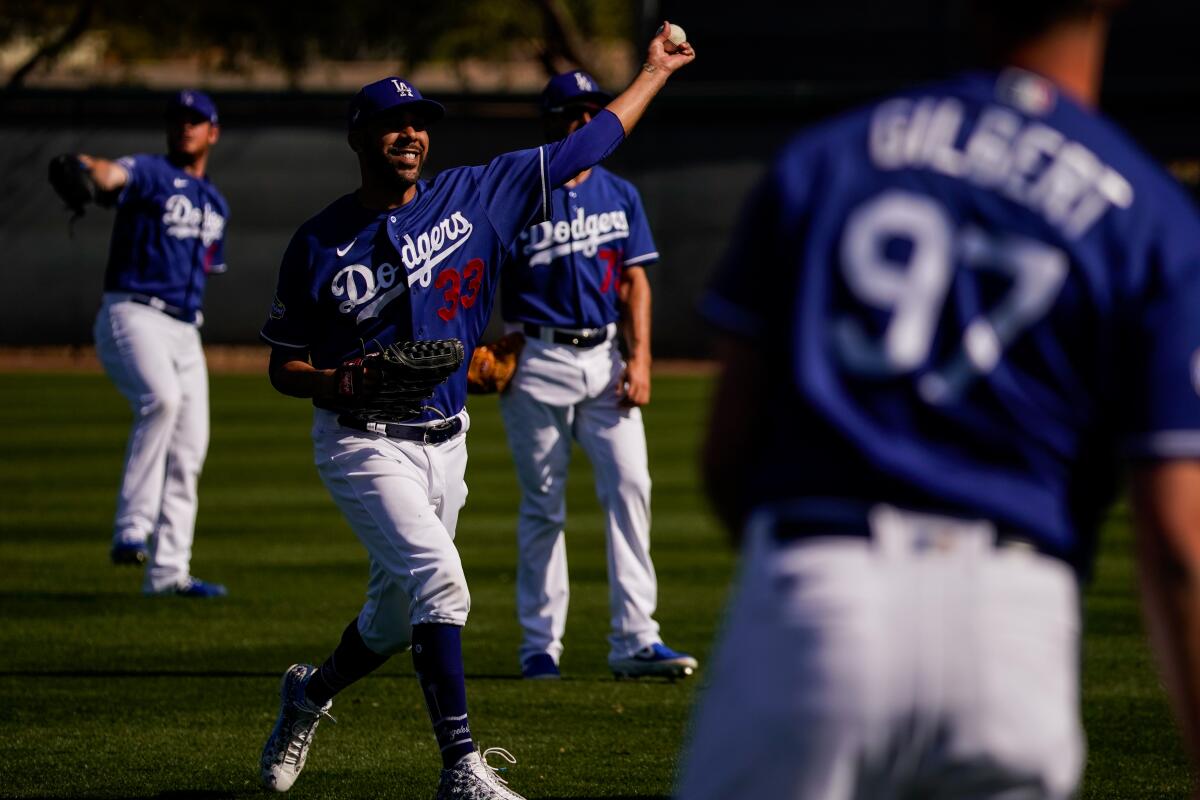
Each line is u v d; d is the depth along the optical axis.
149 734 19.81
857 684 7.36
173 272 29.33
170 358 29.22
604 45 124.56
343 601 28.75
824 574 7.51
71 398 65.50
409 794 17.36
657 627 23.61
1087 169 7.72
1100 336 7.56
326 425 17.16
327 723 20.66
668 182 82.12
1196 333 7.43
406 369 16.08
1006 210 7.66
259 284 83.56
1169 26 85.25
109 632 26.14
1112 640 25.39
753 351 8.05
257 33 105.25
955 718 7.41
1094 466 7.88
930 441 7.63
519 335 23.31
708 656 24.62
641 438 23.50
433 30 107.00
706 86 90.25
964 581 7.45
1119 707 21.03
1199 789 7.99
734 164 81.75
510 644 25.69
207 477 45.47
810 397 7.68
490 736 19.81
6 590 29.77
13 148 82.19
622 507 23.19
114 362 29.30
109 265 29.56
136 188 29.06
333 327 17.06
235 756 18.81
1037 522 7.56
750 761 7.54
